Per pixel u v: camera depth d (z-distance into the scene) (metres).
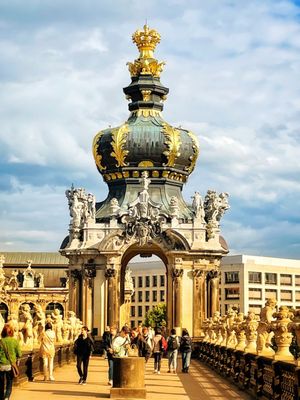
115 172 98.19
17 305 156.25
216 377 56.38
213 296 92.12
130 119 100.50
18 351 33.12
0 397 32.81
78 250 92.62
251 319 43.84
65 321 71.25
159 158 97.38
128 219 92.19
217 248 92.50
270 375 34.62
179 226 92.31
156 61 101.50
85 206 94.12
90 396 40.28
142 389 39.59
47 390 43.06
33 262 168.00
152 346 68.31
